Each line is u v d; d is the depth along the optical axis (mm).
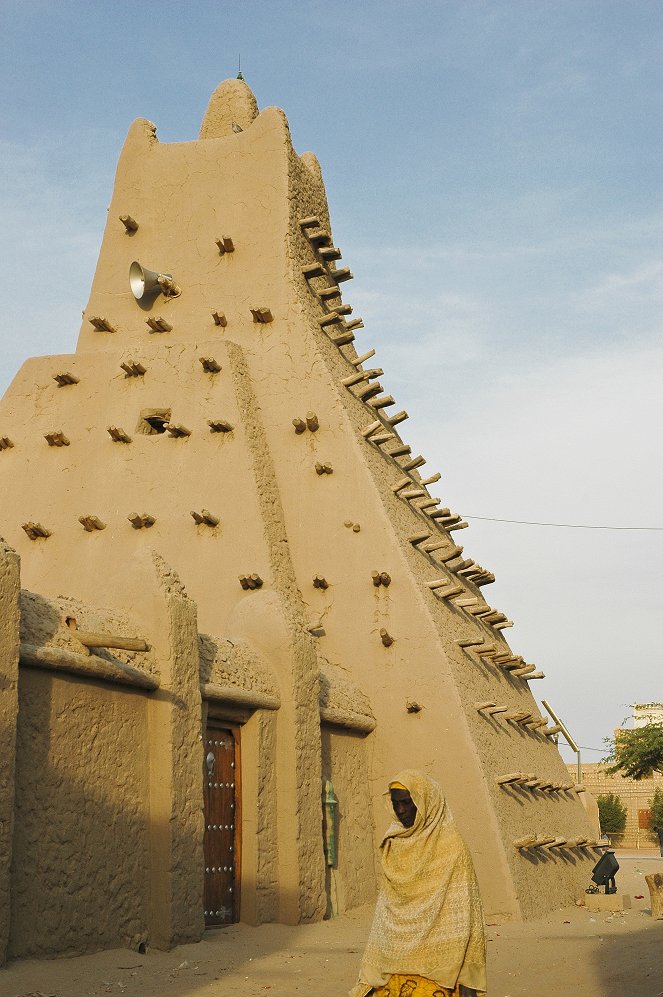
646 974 9336
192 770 11242
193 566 16438
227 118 21891
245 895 12453
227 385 17453
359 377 18125
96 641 10023
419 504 18562
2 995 8102
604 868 16703
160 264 19391
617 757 31078
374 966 6121
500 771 16281
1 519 17516
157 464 17188
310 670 13875
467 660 17109
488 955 11000
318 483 17234
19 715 9352
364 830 15539
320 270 19047
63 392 18141
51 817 9578
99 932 9938
